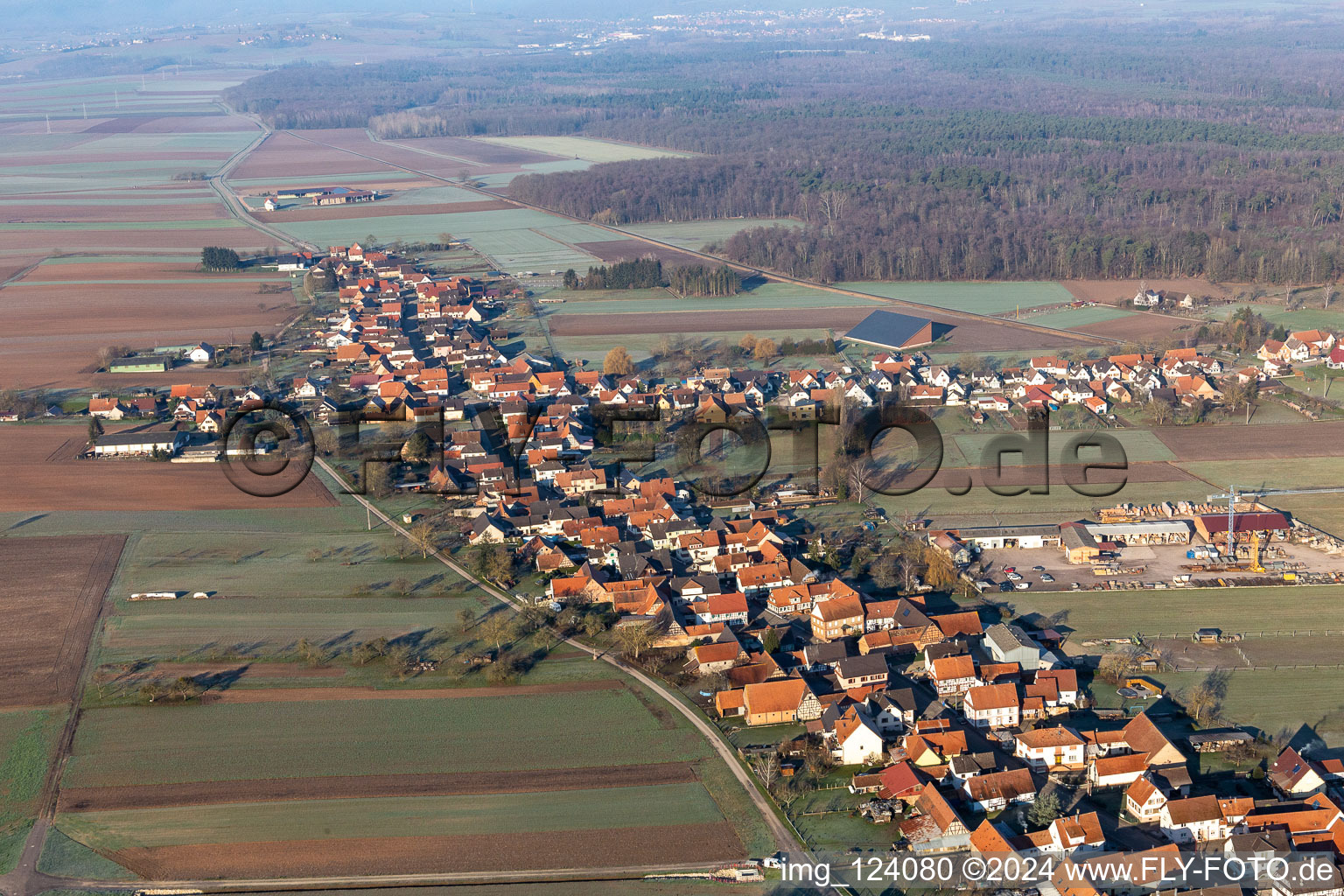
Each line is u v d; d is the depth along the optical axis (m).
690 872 130.25
